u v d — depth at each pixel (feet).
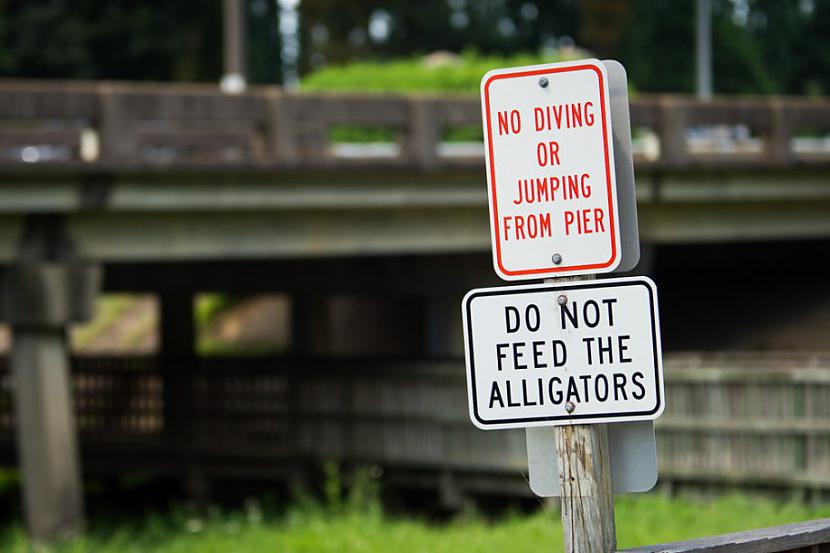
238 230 81.41
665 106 96.12
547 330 19.98
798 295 125.90
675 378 70.85
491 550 59.26
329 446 90.43
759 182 102.68
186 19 247.29
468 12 293.84
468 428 82.28
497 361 20.15
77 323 75.25
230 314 171.22
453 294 98.99
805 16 285.02
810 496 66.13
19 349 74.95
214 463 95.66
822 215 109.40
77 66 241.35
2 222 73.97
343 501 87.25
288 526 73.00
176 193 76.33
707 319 132.77
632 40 243.81
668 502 66.13
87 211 75.31
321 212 84.53
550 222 20.02
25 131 71.26
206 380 96.68
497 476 80.94
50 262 74.69
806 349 123.24
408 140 82.79
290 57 290.76
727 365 69.46
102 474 102.06
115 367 99.81
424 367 84.84
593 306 19.84
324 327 135.85
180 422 97.45
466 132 122.72
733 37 243.19
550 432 20.25
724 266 130.11
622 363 19.74
